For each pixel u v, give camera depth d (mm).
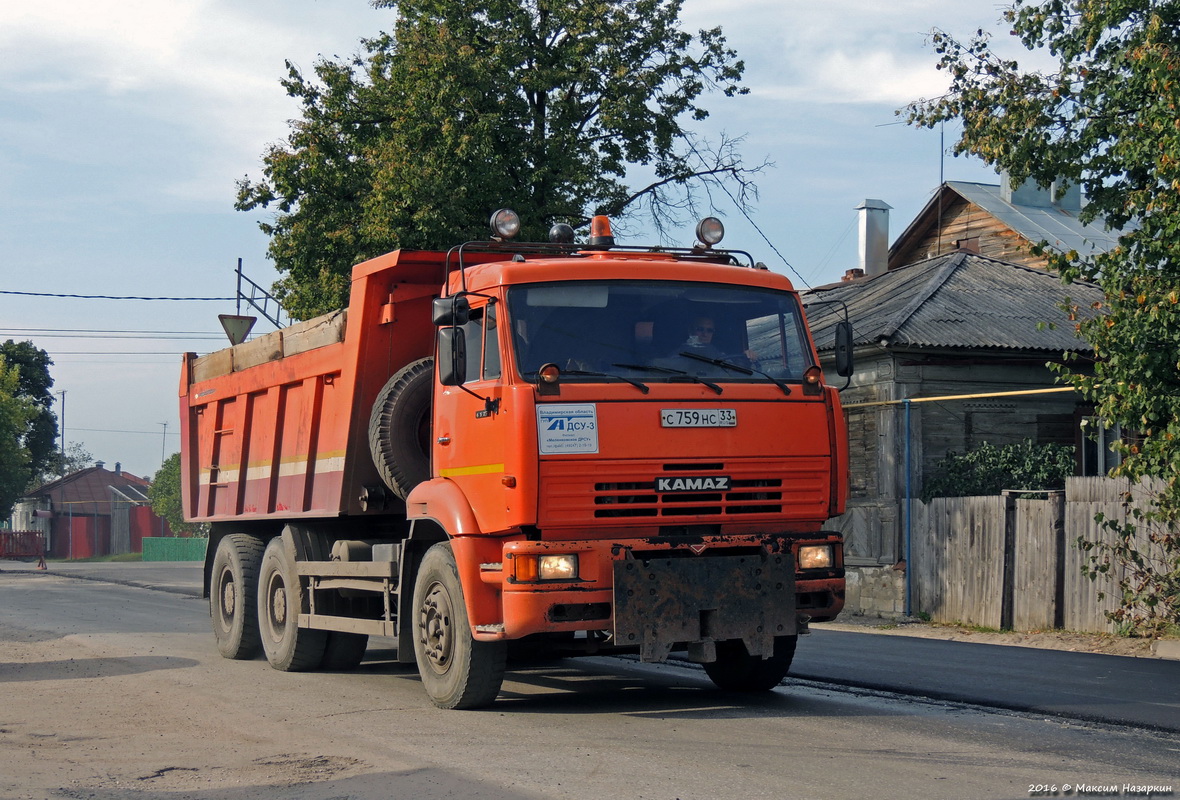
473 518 8352
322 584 11109
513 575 7844
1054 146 13375
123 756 7258
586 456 7957
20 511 91438
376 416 10227
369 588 10133
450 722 8227
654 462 8086
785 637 9273
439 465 8930
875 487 19391
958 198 37031
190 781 6520
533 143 27078
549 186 27578
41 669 11828
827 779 6234
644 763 6703
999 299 21609
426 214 24828
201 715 8797
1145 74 12242
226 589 13094
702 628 8062
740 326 8727
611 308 8461
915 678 10172
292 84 29281
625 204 29312
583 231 28500
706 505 8211
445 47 25812
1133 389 11992
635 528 8094
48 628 16797
